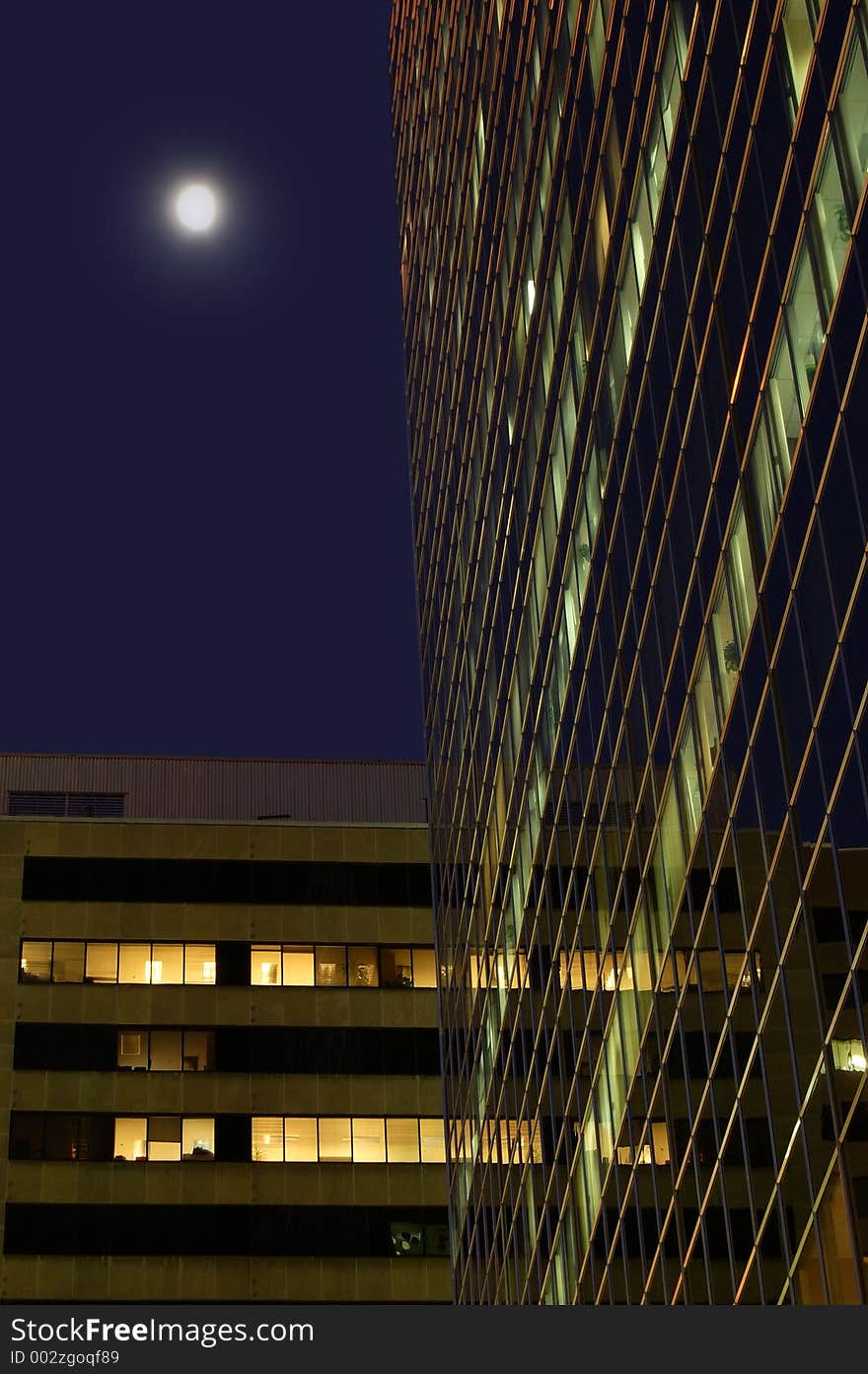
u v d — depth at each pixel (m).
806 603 36.44
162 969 88.19
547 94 65.44
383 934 90.69
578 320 59.97
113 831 91.00
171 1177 83.38
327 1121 85.88
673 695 47.38
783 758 37.84
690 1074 44.88
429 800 91.38
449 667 86.31
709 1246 42.91
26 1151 82.75
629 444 52.62
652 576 49.75
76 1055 85.25
